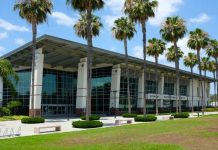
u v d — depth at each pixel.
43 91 61.53
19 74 61.38
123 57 61.94
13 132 26.56
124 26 57.97
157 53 69.19
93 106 70.19
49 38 48.56
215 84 111.56
